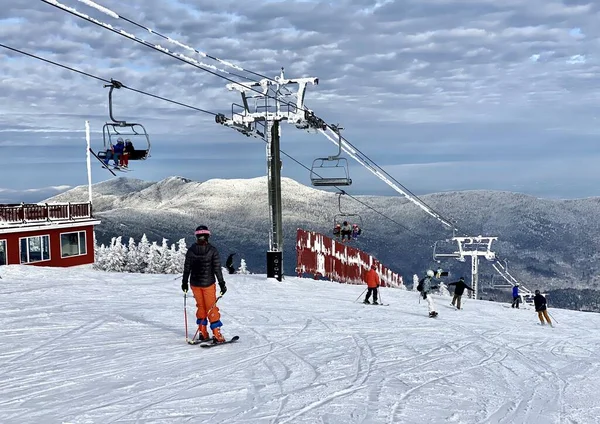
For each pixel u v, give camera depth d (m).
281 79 26.31
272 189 26.66
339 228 35.47
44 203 36.72
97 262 90.75
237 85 26.36
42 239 35.88
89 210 40.22
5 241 33.34
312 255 33.66
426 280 18.38
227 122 26.34
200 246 10.49
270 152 26.67
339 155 30.89
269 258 26.69
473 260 50.03
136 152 21.16
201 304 10.60
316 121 27.22
